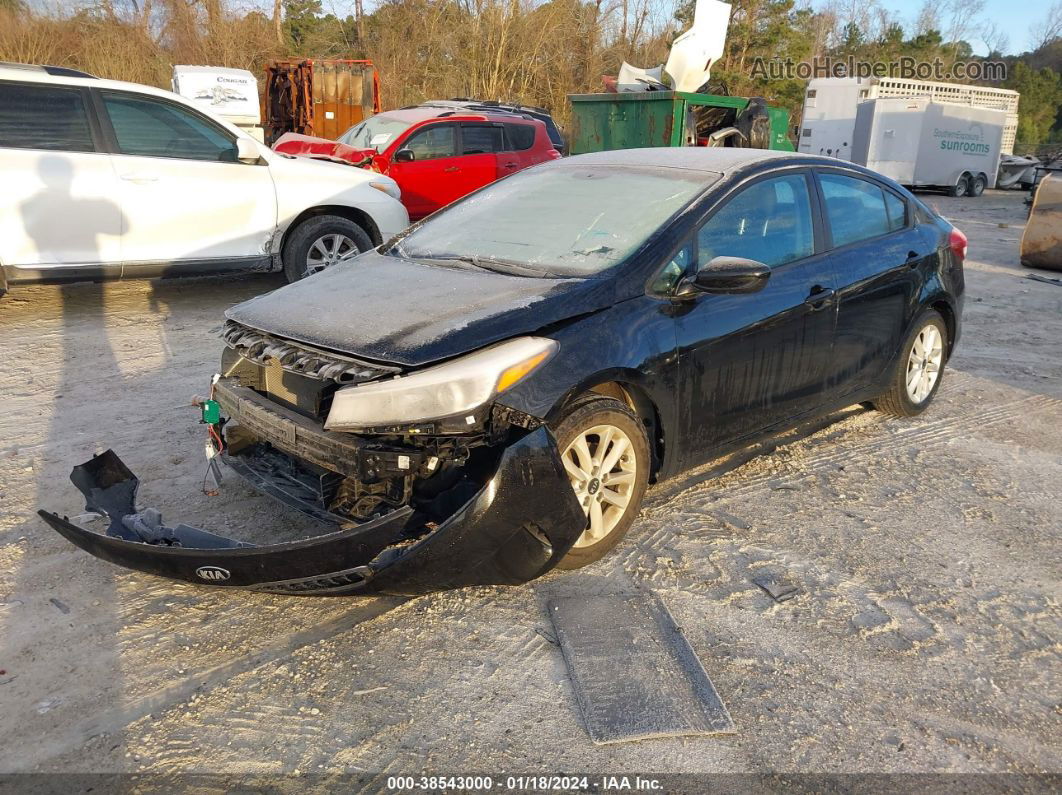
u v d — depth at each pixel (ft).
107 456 11.39
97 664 9.27
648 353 11.07
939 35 160.25
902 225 16.21
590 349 10.45
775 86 115.03
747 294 12.20
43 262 21.35
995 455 15.98
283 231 24.91
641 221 12.26
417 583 9.45
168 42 87.25
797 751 8.25
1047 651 9.99
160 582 10.88
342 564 9.04
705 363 11.95
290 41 101.71
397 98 91.35
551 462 9.57
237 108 56.18
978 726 8.70
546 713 8.68
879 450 16.01
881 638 10.12
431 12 96.07
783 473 14.82
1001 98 99.09
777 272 13.21
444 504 9.70
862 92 83.25
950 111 81.82
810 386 14.11
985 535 12.80
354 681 9.11
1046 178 38.93
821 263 13.98
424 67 96.22
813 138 87.35
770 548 12.15
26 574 10.93
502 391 9.48
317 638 9.84
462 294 10.93
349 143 37.73
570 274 11.44
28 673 9.09
